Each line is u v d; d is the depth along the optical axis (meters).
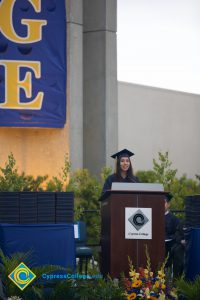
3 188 26.94
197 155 55.97
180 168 54.66
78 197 33.03
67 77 37.31
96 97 39.00
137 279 20.36
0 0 35.62
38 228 21.06
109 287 20.33
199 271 21.78
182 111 55.31
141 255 20.77
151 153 52.72
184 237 23.17
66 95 36.53
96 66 39.06
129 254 20.75
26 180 29.73
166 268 23.06
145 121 52.59
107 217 21.20
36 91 35.75
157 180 31.70
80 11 38.06
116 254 20.69
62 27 36.25
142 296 20.23
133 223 20.78
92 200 33.06
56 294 20.22
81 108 37.69
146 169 52.12
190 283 21.17
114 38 39.28
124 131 51.06
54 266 20.44
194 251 21.91
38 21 35.97
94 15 39.12
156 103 53.59
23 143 36.72
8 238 20.88
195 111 56.31
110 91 38.97
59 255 21.11
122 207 20.80
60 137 37.03
